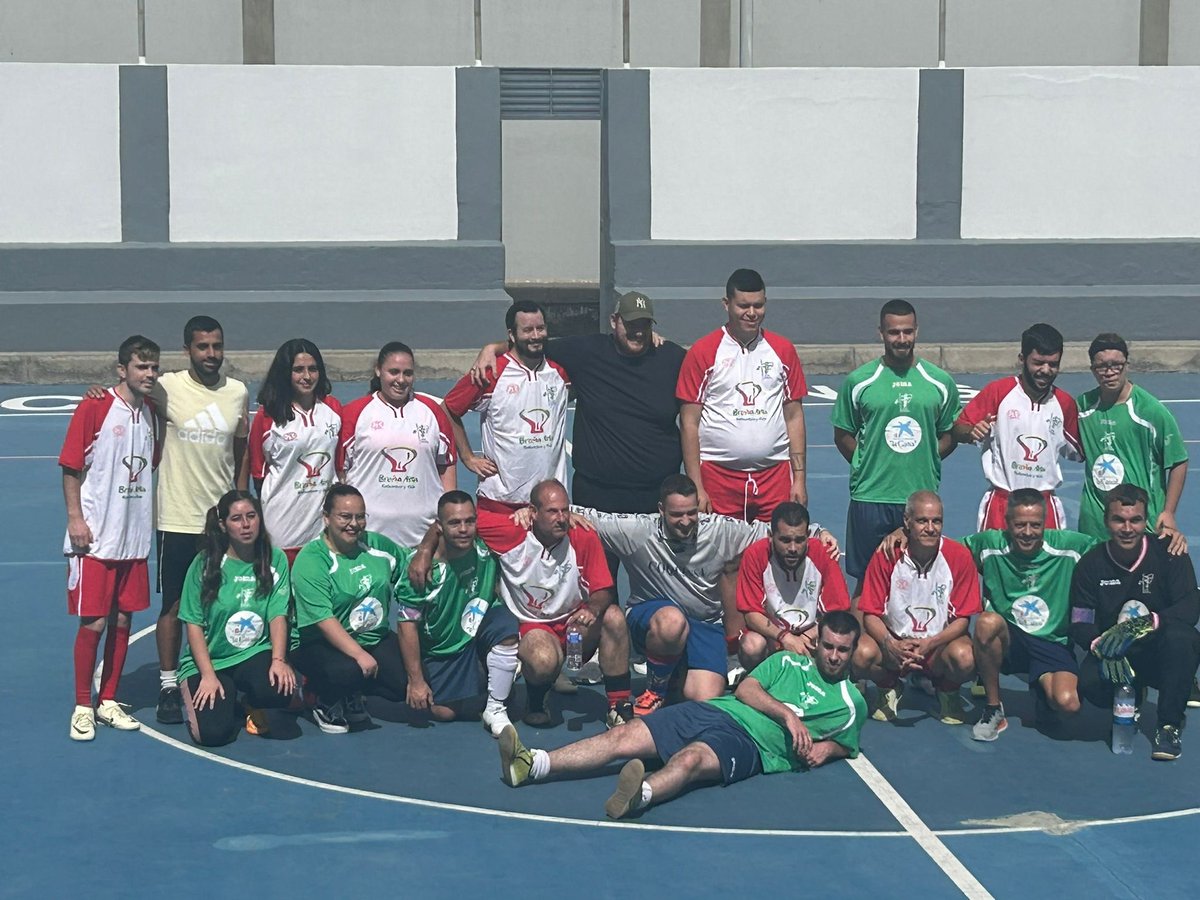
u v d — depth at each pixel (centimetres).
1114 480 945
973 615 888
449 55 2930
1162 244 2302
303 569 864
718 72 2266
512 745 780
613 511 932
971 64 2914
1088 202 2317
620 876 690
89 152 2208
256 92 2220
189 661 862
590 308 3017
